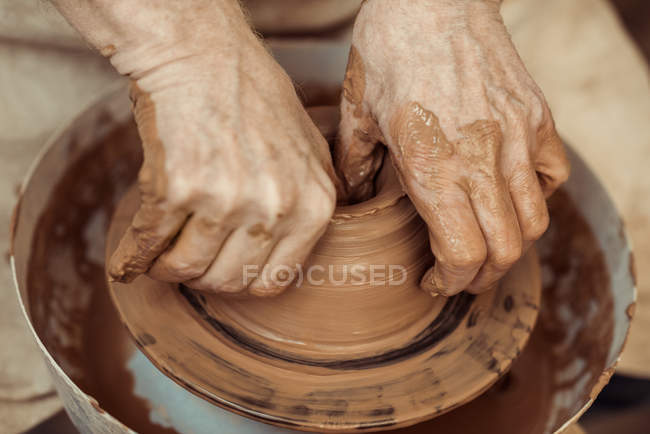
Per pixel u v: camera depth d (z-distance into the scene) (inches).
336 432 31.4
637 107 65.2
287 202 27.4
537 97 33.5
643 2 104.7
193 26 29.7
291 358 34.7
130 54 29.8
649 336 60.8
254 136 28.0
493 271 32.7
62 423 55.2
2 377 50.8
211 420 39.6
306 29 57.1
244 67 29.9
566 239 48.6
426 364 34.9
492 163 30.9
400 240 34.1
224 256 29.3
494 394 43.0
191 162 26.7
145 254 28.9
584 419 65.1
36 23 48.5
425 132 31.1
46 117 54.4
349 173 38.1
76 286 47.2
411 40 33.0
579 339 44.5
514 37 66.7
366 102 35.3
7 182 53.7
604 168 64.3
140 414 40.8
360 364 34.7
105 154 50.0
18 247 40.5
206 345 34.7
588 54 67.2
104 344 45.1
